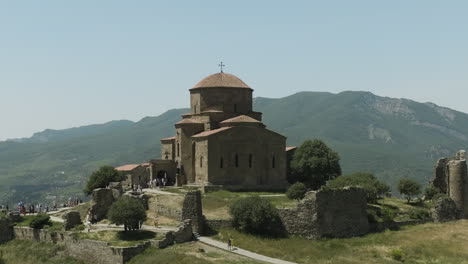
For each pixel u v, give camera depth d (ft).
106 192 230.48
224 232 203.31
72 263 187.01
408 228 226.79
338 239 207.82
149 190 271.28
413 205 263.08
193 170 288.71
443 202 242.99
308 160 286.87
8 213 246.68
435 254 189.26
